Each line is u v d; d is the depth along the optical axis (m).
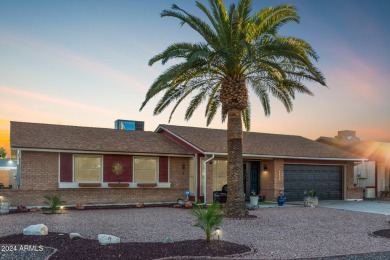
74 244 10.06
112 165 21.66
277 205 23.14
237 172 17.48
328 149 28.92
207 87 19.45
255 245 10.87
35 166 19.66
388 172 31.05
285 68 18.22
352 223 16.08
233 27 16.61
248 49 14.40
